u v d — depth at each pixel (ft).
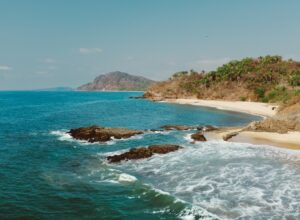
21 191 63.57
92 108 301.02
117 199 59.41
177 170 77.20
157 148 96.73
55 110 272.92
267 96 372.79
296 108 139.23
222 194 60.80
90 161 88.33
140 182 67.26
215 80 494.59
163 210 54.34
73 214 53.21
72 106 330.75
